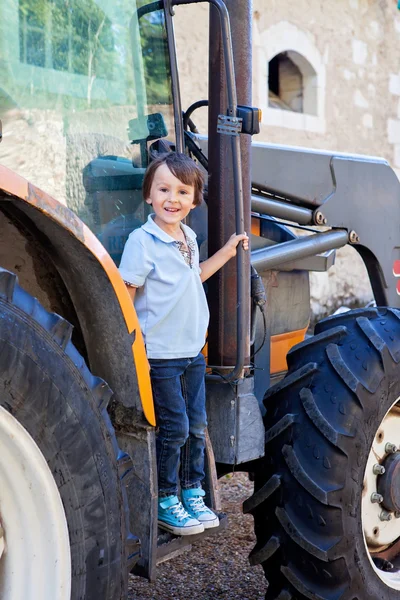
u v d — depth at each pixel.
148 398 2.27
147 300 2.43
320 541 2.66
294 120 9.10
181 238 2.52
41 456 1.91
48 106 2.38
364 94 10.09
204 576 3.40
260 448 2.70
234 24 2.62
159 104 2.70
